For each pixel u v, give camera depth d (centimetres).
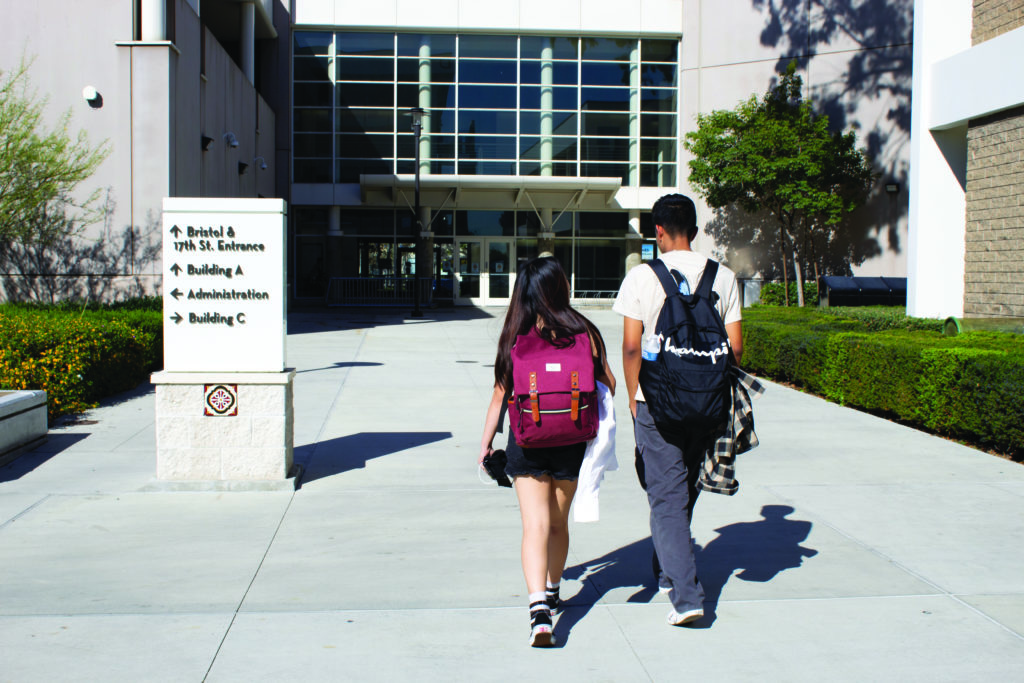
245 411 616
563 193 3091
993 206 1288
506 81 3094
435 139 3094
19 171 1282
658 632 374
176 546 486
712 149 2503
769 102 2522
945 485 631
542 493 371
